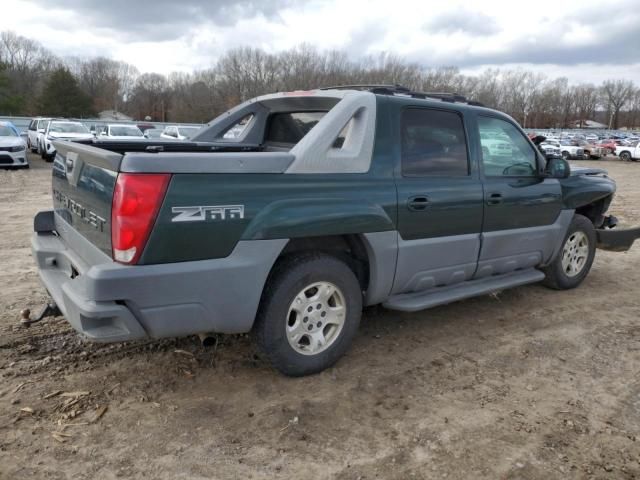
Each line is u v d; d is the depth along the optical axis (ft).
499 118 15.67
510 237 15.69
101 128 83.71
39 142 76.59
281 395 11.36
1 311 15.25
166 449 9.49
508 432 10.31
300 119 15.14
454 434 10.19
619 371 13.02
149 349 13.19
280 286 11.20
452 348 14.01
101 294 9.35
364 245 12.44
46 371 11.98
